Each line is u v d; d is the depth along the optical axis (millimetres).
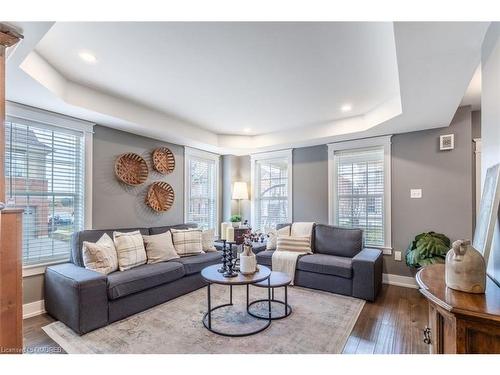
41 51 2238
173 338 2346
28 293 2836
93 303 2482
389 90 3008
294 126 4469
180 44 2123
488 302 1067
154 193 4262
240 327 2543
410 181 3910
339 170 4605
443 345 1237
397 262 3988
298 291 3574
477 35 1644
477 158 3615
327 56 2289
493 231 1265
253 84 2865
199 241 4059
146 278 2934
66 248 3211
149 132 3928
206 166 5398
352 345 2242
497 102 1456
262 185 5523
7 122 2738
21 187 2846
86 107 2941
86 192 3367
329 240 4078
